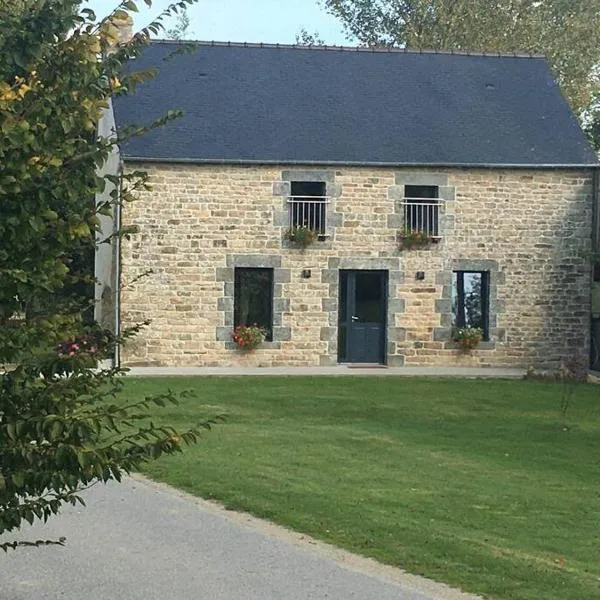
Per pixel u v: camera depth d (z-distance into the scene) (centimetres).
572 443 1759
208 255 2830
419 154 2936
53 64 592
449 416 2070
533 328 2980
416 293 2933
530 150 3002
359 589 861
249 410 2102
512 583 877
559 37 4712
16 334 568
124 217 2775
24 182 564
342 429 1873
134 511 1186
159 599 834
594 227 3003
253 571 923
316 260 2883
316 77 3177
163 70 3080
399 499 1245
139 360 2800
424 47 4634
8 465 579
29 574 914
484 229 2956
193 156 2803
